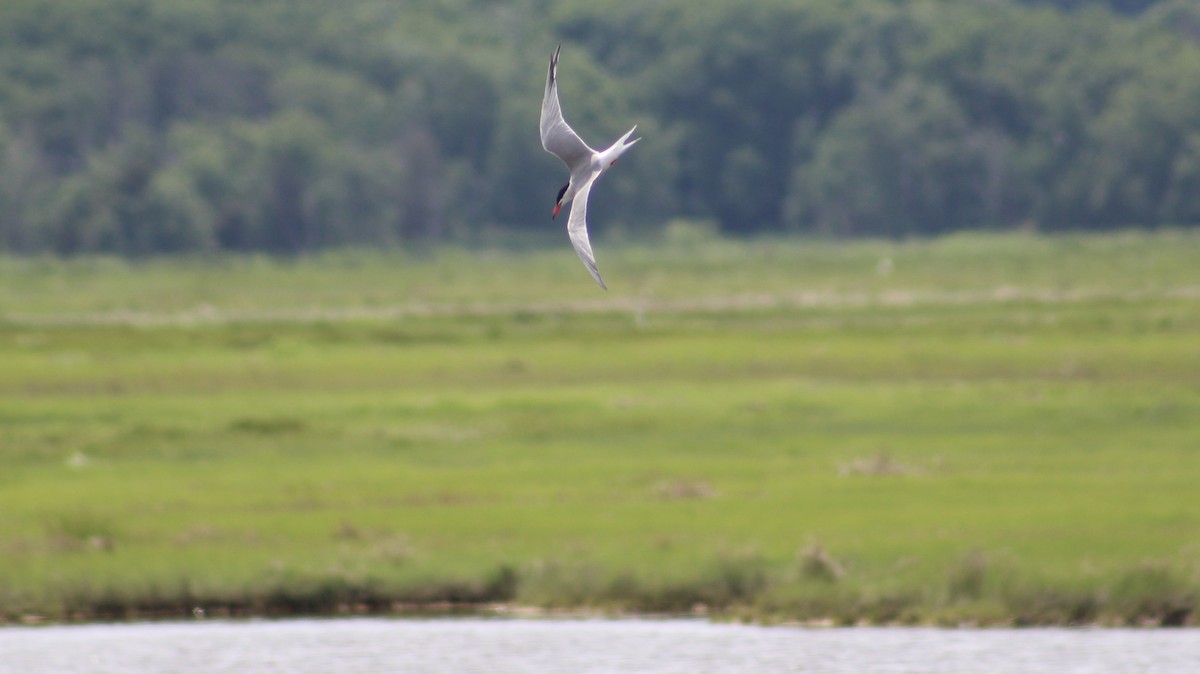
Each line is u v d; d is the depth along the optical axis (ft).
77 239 512.22
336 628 80.84
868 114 585.63
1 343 206.08
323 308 312.50
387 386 172.35
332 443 130.31
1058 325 210.18
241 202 529.04
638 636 77.46
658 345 200.85
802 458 119.55
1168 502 97.66
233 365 187.42
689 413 143.23
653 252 525.34
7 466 120.67
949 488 104.06
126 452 126.62
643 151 585.63
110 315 291.38
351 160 546.26
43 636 79.77
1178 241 481.46
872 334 206.80
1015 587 79.97
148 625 82.23
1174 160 563.48
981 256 448.65
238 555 89.15
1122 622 78.38
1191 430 128.88
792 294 322.55
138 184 517.96
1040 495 101.14
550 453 124.67
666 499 102.99
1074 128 584.40
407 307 308.60
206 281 436.35
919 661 71.56
